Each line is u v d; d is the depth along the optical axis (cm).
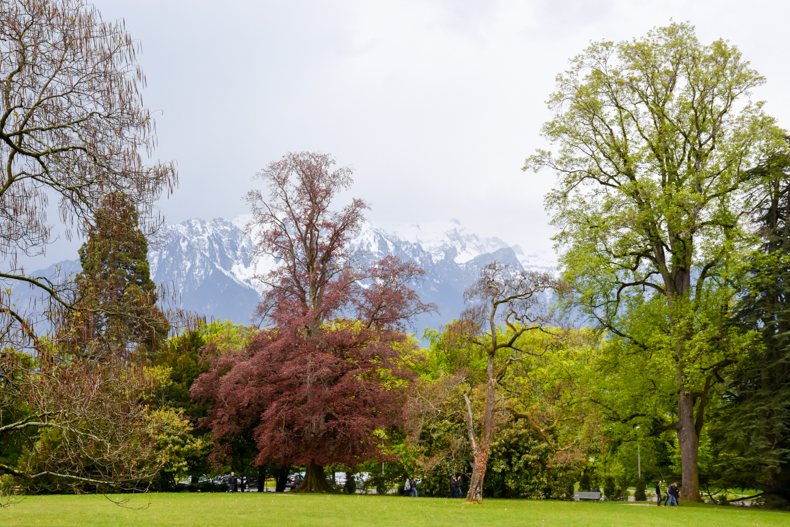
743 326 3775
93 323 1381
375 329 4512
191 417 4722
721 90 3856
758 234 3781
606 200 3925
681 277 3988
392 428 4619
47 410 1249
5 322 1273
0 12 1338
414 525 2281
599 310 4106
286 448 4244
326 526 2189
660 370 3841
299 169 4669
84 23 1396
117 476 1370
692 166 3912
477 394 4366
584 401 4128
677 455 5500
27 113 1366
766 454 3531
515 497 4578
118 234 1412
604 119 4091
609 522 2575
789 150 3775
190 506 2931
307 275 4659
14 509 2664
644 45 3953
